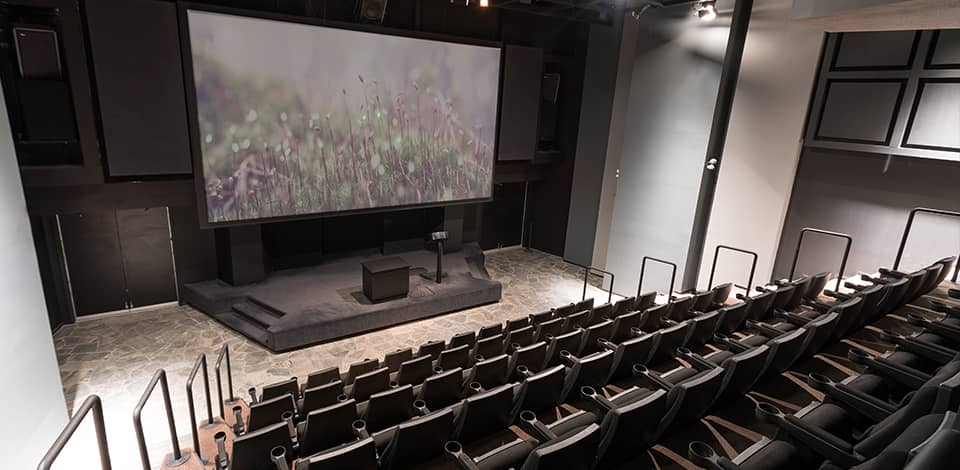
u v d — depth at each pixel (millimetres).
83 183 6410
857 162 7465
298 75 7574
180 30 6582
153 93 6637
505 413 3434
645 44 8773
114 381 6113
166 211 7934
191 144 6984
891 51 6867
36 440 4539
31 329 4609
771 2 7723
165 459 3840
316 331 7234
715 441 3035
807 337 3646
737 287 8781
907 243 7113
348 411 3500
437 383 4012
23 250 4594
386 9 8992
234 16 6922
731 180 8602
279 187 7773
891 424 2385
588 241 11359
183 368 6457
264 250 8820
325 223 9641
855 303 4062
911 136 6816
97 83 6234
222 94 7043
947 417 1750
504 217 12492
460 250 10922
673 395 2998
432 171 9227
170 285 8266
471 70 9227
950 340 3762
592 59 10680
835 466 2311
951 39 6344
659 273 9164
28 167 6055
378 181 8672
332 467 2594
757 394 3512
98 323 7566
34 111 6020
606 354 3879
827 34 7406
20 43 5727
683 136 8477
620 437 2633
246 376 6391
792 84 7750
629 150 9273
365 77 8156
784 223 8375
